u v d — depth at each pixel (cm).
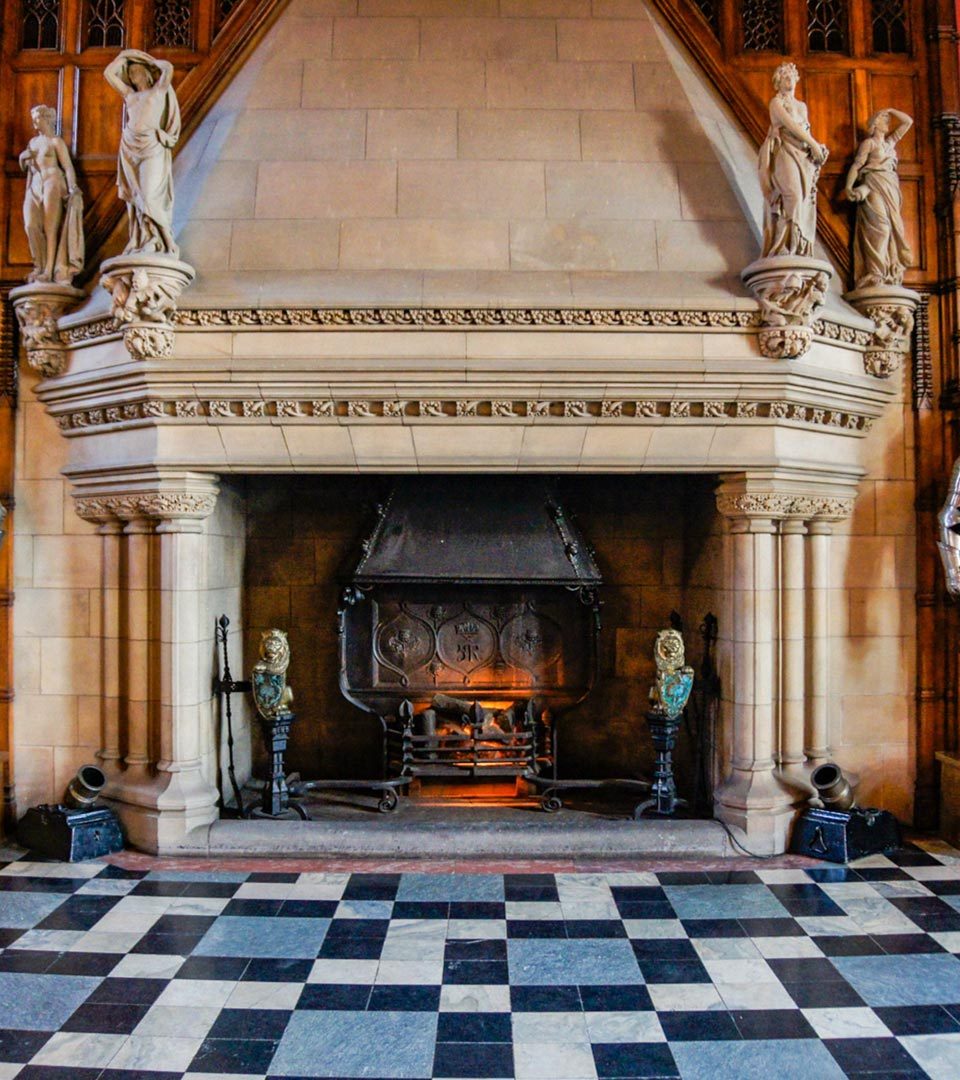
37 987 361
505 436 500
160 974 372
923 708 566
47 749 558
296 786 559
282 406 489
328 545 635
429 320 480
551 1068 307
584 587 590
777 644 535
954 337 560
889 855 516
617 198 521
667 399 489
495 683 616
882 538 569
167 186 481
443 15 559
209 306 476
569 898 453
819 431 527
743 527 521
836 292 556
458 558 582
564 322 482
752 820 511
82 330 514
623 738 634
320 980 367
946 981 367
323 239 506
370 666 612
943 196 572
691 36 585
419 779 609
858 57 583
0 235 564
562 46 555
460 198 517
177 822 511
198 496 515
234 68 579
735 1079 302
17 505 559
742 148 570
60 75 572
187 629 524
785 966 380
